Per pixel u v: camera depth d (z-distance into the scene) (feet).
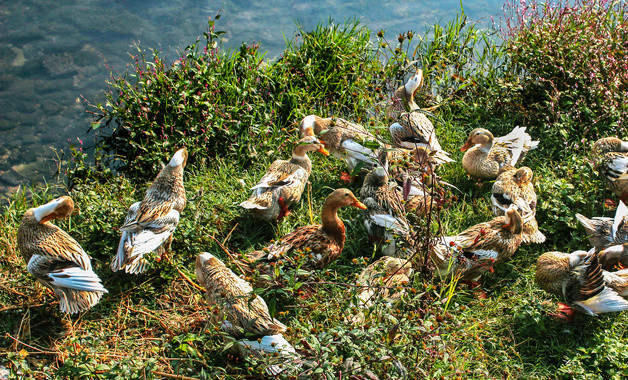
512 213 20.93
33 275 19.25
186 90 27.91
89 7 47.98
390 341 15.65
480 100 32.04
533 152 28.43
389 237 21.56
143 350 18.72
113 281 21.31
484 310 20.22
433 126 28.43
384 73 31.60
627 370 17.46
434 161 22.80
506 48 32.89
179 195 21.86
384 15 45.78
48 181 31.35
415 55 35.99
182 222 22.52
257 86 31.12
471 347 18.54
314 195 26.32
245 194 25.54
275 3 48.93
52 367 17.70
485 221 24.39
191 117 27.50
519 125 30.50
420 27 43.01
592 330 19.33
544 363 18.39
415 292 16.78
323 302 19.81
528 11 34.53
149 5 48.60
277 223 23.94
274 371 15.62
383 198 22.40
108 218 22.75
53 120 36.04
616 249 20.61
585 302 18.79
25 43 43.11
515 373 18.07
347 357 15.90
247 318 17.24
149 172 27.37
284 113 31.73
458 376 15.98
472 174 26.35
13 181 31.27
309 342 14.85
